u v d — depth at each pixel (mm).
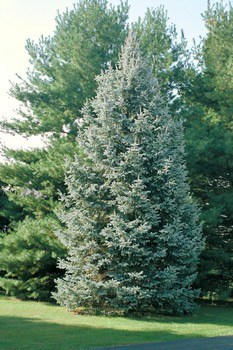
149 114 18281
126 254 17062
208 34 27188
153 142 17734
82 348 10766
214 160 23188
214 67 25734
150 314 17547
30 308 18719
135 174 17500
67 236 18016
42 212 22781
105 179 18531
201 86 25953
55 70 24562
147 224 17094
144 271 17172
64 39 24797
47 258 20766
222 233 24578
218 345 11609
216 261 22828
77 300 17328
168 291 17078
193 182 24859
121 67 20719
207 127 24188
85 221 17734
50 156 21938
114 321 15547
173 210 17547
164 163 17734
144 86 19375
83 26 24641
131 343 11664
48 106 24312
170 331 13742
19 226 22688
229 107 24766
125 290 16516
